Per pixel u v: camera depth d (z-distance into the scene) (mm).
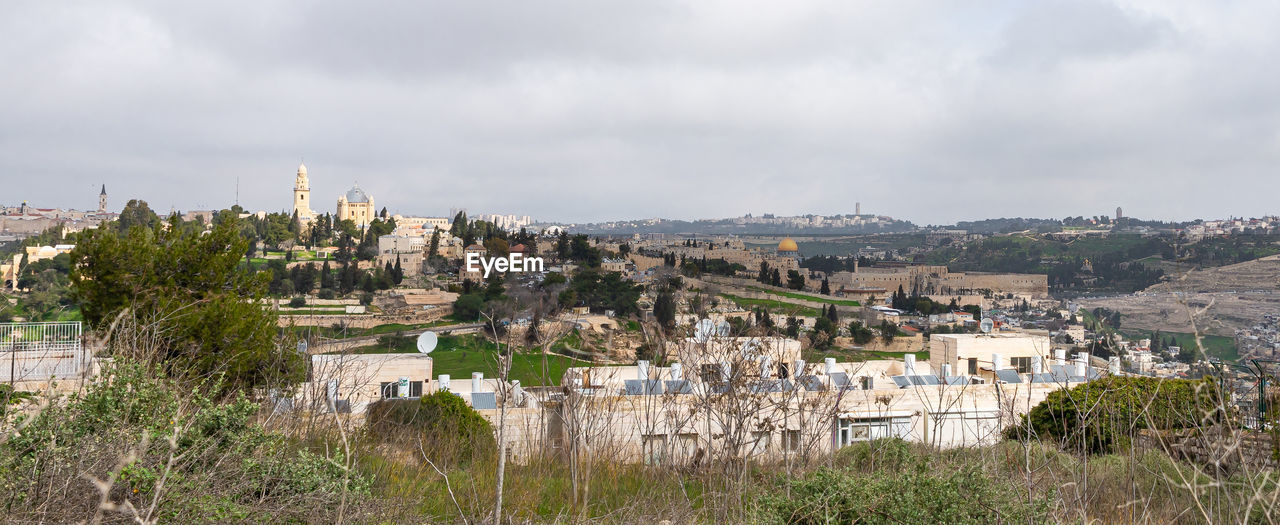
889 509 6664
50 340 12906
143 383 6418
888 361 30562
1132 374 7523
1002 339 30125
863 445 10172
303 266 126562
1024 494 6848
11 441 5367
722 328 10906
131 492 5199
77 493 5125
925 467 7316
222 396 11984
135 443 5398
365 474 7918
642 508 7977
